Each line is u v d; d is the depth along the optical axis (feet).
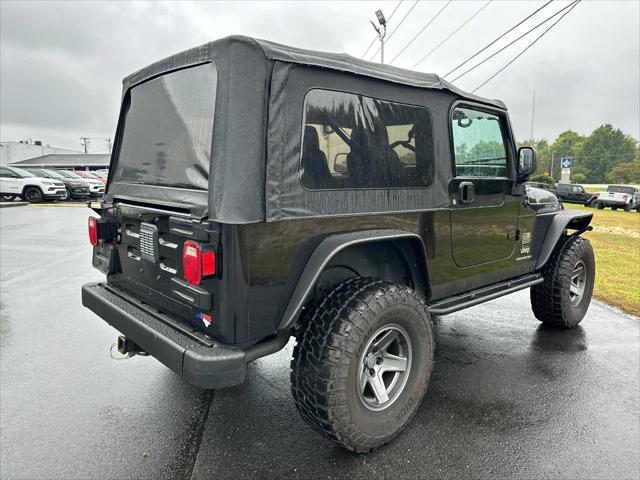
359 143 8.32
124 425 9.12
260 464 7.95
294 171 7.35
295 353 7.82
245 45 6.82
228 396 10.29
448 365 11.96
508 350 13.01
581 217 14.44
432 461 8.06
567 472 7.81
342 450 8.36
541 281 13.11
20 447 8.38
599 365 12.03
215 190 6.80
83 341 13.46
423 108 9.50
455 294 10.78
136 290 9.20
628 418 9.50
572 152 433.48
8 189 63.26
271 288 7.16
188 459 8.08
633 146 409.28
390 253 9.44
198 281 6.80
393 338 8.46
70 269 22.99
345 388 7.45
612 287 20.71
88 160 192.85
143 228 8.57
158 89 8.79
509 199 11.92
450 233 10.25
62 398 10.16
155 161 8.79
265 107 6.97
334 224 7.93
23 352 12.65
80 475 7.64
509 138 11.96
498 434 8.88
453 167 10.24
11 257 26.05
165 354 7.22
